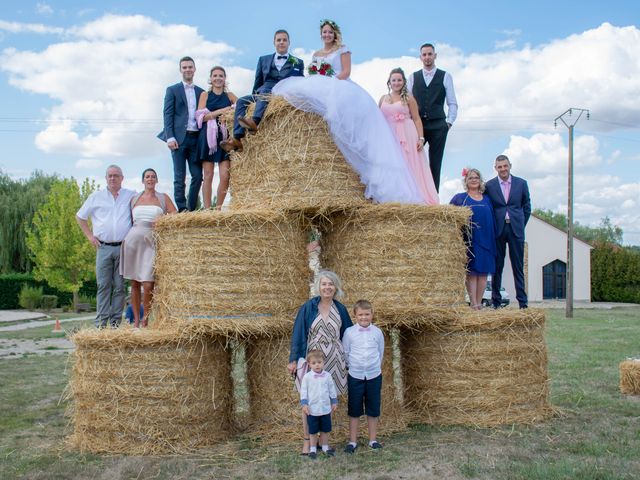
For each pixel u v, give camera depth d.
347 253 5.84
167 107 7.06
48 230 28.77
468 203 6.86
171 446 5.21
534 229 35.53
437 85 7.45
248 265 5.42
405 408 6.24
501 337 5.91
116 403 5.23
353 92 5.78
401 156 6.02
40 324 21.30
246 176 6.03
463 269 6.07
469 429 5.65
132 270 6.18
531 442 5.12
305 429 5.00
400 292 5.66
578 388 7.26
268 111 5.83
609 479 4.09
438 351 5.97
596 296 36.47
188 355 5.36
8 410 6.58
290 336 5.65
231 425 5.88
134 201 6.37
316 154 5.75
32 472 4.56
